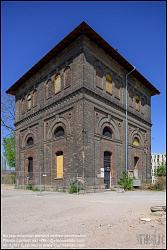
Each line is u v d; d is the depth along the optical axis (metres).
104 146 24.70
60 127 25.36
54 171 24.95
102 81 25.48
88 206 13.32
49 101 27.06
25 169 30.00
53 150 25.56
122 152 27.20
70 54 24.89
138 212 11.34
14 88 33.78
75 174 22.30
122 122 27.86
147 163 32.00
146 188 26.84
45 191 23.77
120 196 18.59
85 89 22.94
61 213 11.53
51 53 26.30
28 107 31.14
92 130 23.28
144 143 32.06
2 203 14.48
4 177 31.92
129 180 25.73
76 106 23.27
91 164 22.58
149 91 34.94
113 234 8.09
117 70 28.06
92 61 24.34
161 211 10.73
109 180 25.11
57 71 26.42
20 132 32.31
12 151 38.69
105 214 11.16
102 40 24.22
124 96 28.72
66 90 24.84
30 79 31.11
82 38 23.62
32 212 11.78
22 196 18.19
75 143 22.84
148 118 33.78
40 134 27.72
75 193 21.02
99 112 24.53
